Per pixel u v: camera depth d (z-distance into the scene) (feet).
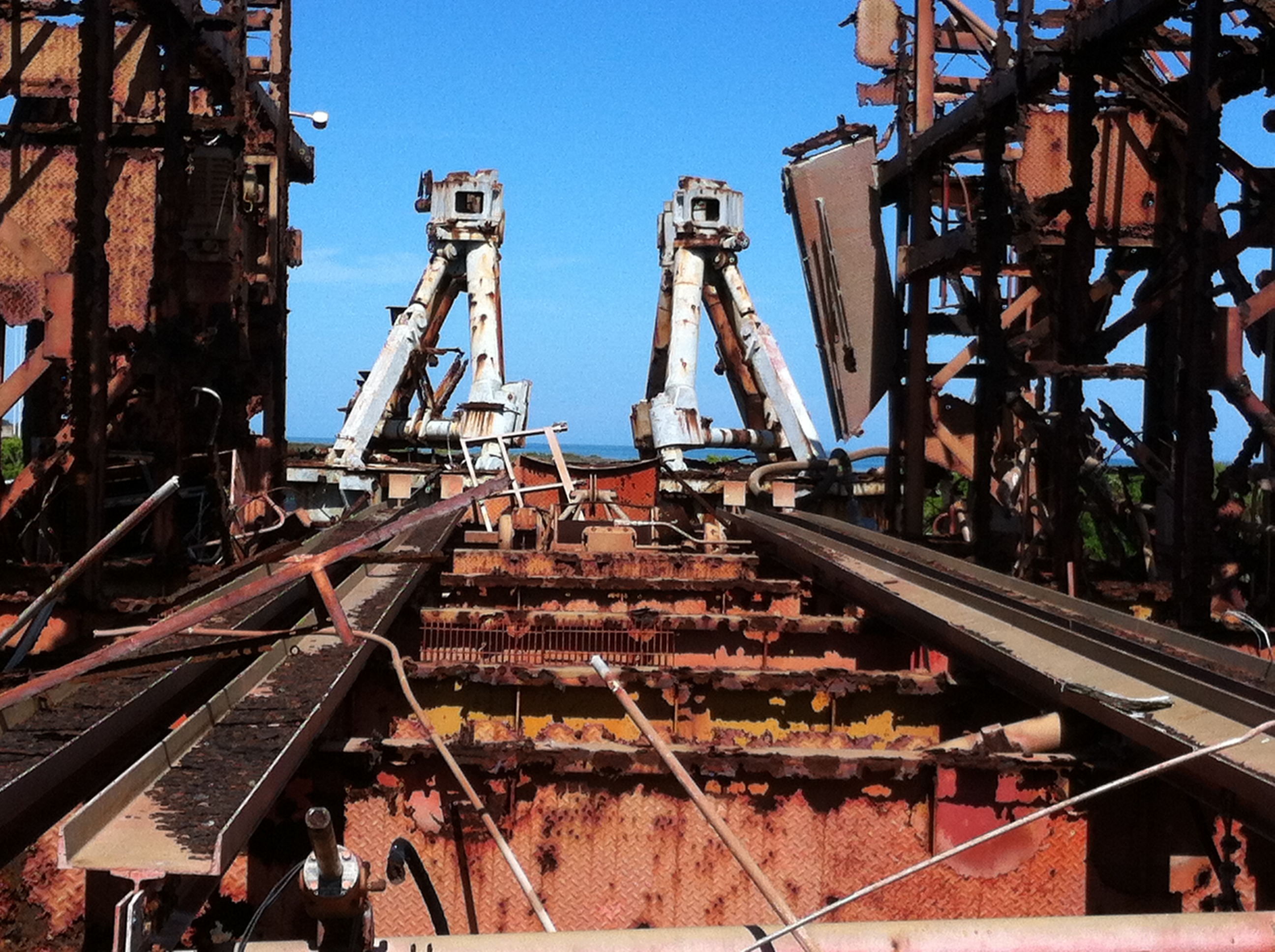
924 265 58.54
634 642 31.81
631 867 21.70
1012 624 27.61
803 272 64.44
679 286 77.30
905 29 63.77
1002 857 21.71
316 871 12.10
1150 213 53.16
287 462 72.08
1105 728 22.76
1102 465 55.31
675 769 14.73
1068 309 43.88
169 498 44.24
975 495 49.16
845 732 25.96
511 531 48.24
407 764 21.42
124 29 51.39
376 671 25.38
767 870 21.77
